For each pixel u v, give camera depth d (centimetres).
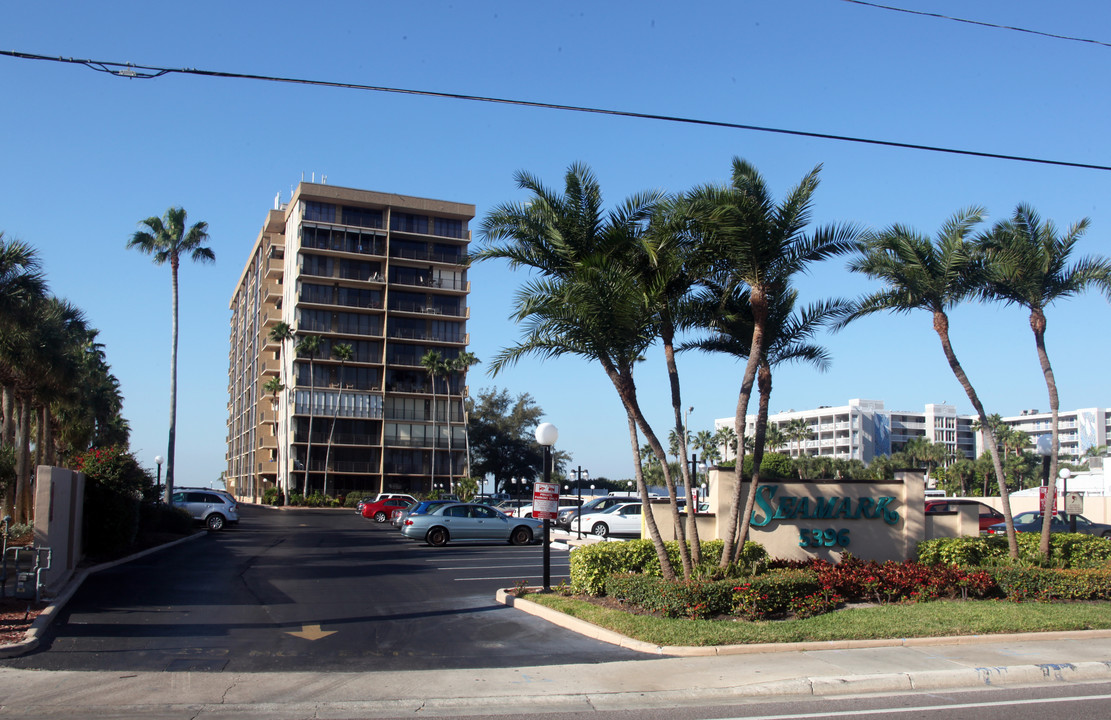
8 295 2461
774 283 1377
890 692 914
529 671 956
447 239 7719
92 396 4678
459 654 1055
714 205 1245
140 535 2578
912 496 1711
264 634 1163
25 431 2902
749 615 1219
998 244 1648
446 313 7700
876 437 13138
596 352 1309
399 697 845
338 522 4722
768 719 790
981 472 9188
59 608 1292
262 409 8131
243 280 10212
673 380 1429
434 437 7556
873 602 1390
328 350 7462
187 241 4266
